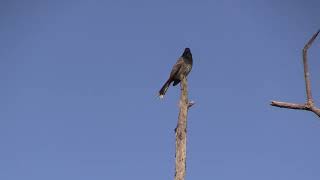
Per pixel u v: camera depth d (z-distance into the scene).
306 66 12.66
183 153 14.01
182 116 14.34
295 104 12.47
